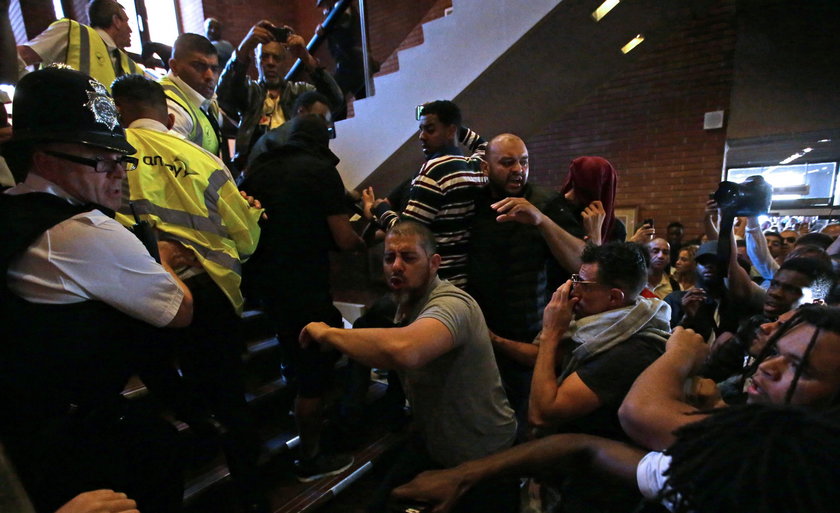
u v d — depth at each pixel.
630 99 4.52
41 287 0.67
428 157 1.74
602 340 1.06
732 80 4.04
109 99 0.80
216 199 1.15
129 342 0.82
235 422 1.22
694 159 4.27
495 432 1.17
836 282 1.23
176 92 1.66
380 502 1.24
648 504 0.69
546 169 5.12
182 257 1.08
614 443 0.80
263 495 1.29
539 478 0.99
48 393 0.69
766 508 0.35
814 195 4.71
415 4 3.05
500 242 1.47
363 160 2.52
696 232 4.32
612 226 2.01
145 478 0.82
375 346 0.91
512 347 1.41
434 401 1.14
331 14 2.63
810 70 4.09
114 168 0.80
